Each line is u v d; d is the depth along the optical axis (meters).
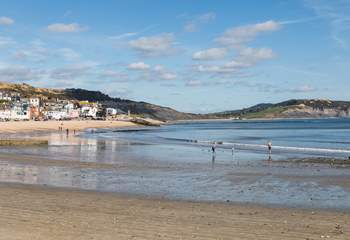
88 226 12.44
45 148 55.22
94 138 89.00
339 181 25.45
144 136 105.88
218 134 123.56
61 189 21.12
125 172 29.58
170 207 16.61
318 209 16.77
